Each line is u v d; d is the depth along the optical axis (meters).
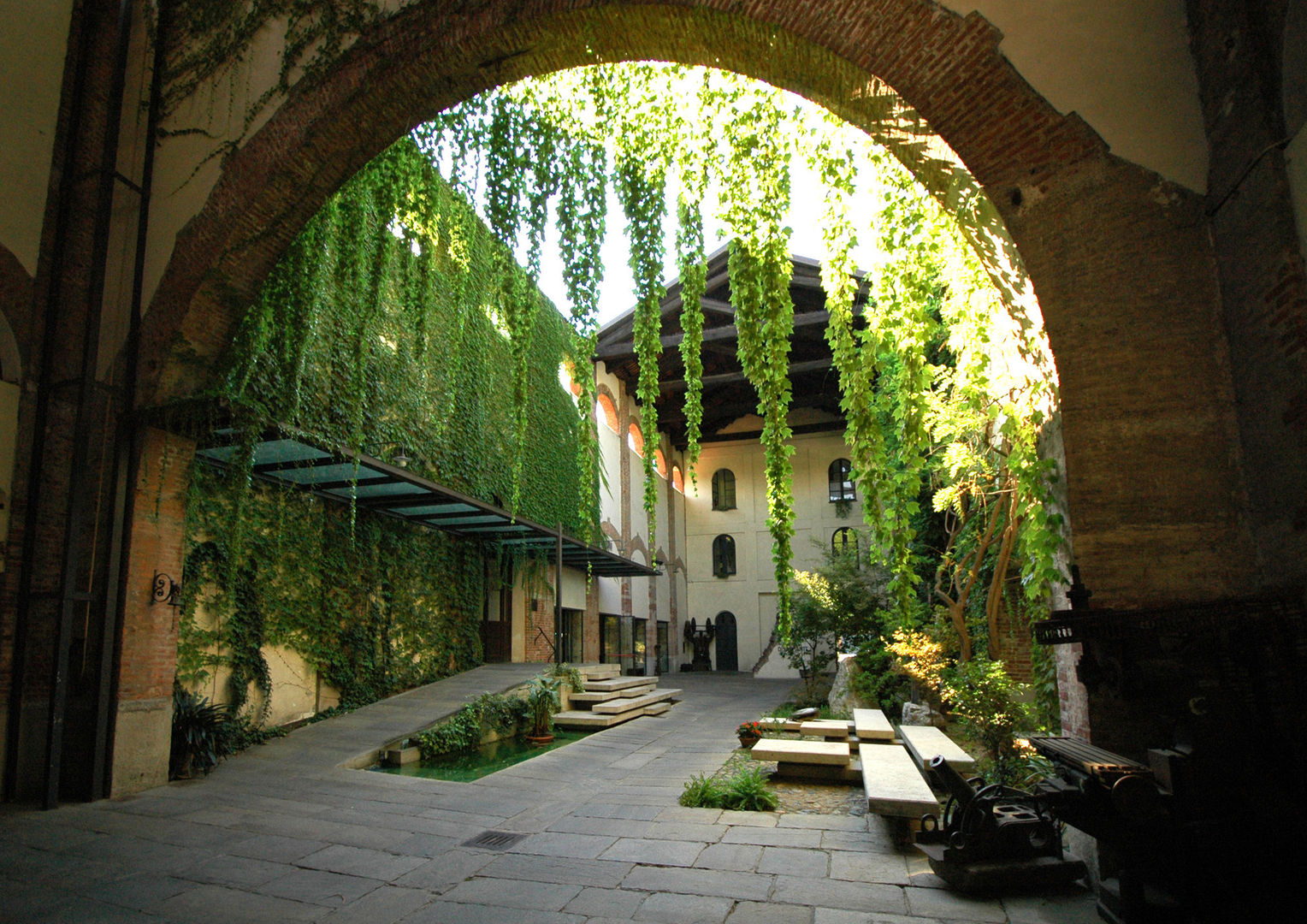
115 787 6.92
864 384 5.67
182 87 7.74
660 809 6.47
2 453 7.08
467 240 9.85
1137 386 4.34
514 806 6.75
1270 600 3.77
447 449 13.37
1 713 6.85
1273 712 3.72
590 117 7.05
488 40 6.11
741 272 5.94
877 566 14.48
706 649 29.25
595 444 6.90
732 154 6.14
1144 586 4.16
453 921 4.11
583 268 6.94
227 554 9.29
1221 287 4.27
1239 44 4.05
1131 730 4.09
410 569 12.99
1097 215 4.53
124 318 7.58
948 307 6.55
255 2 7.42
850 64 5.07
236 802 6.79
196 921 4.15
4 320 7.27
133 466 7.40
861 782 7.21
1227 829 3.53
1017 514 5.55
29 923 4.09
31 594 7.03
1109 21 4.64
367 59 6.62
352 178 7.74
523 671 14.02
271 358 8.65
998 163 4.75
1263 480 3.97
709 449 31.50
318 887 4.66
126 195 7.80
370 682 11.76
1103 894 3.99
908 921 4.00
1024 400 5.18
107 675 6.96
